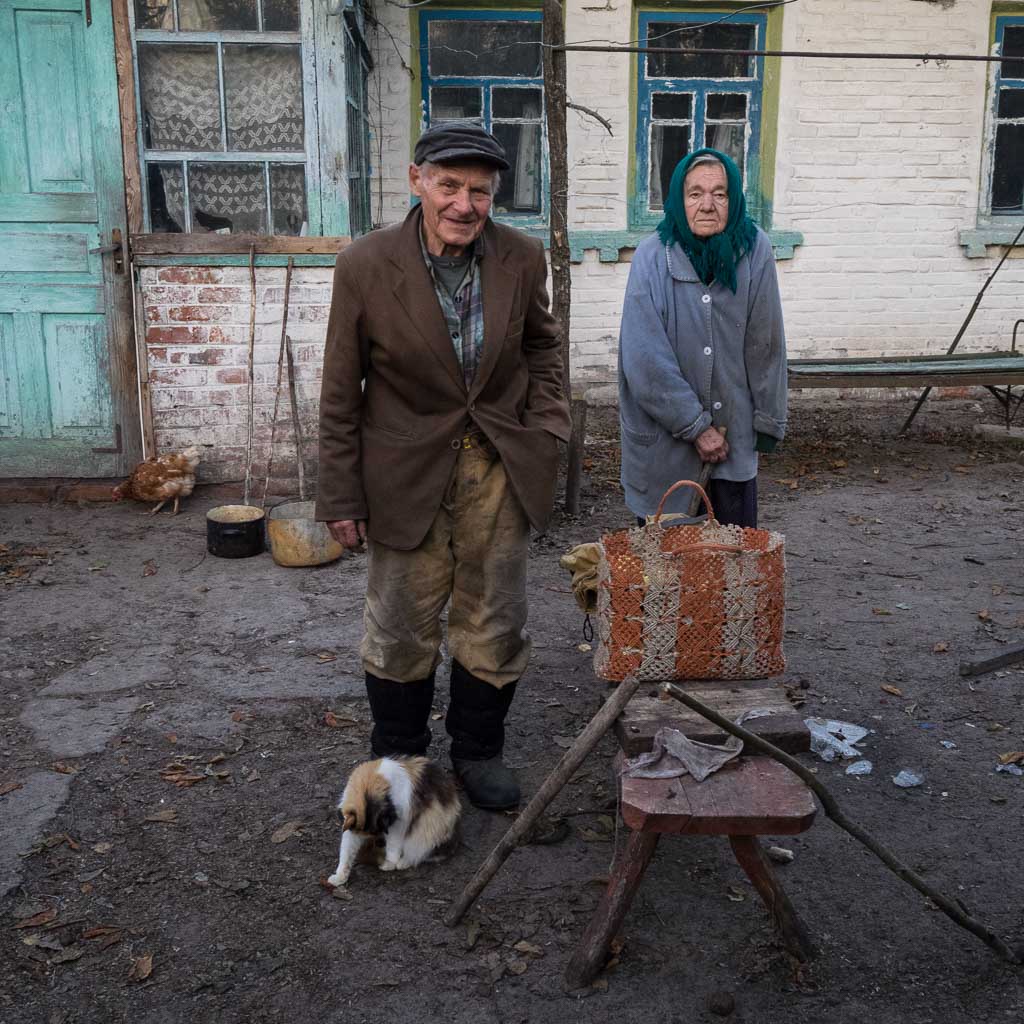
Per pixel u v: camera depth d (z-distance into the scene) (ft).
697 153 11.80
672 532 9.68
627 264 29.71
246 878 9.46
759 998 7.97
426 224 9.15
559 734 12.07
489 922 8.82
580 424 19.83
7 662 14.05
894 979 8.16
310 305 20.63
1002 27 29.58
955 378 24.82
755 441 12.28
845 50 28.99
